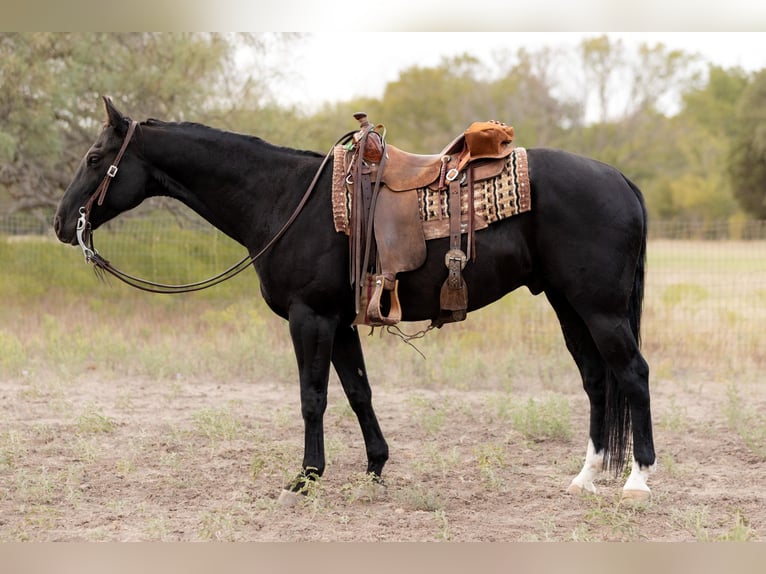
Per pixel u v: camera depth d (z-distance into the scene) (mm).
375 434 4828
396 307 4395
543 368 8188
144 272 12078
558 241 4363
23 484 4719
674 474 5105
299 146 14852
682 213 39062
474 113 39281
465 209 4363
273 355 8492
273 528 4184
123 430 6238
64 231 4711
